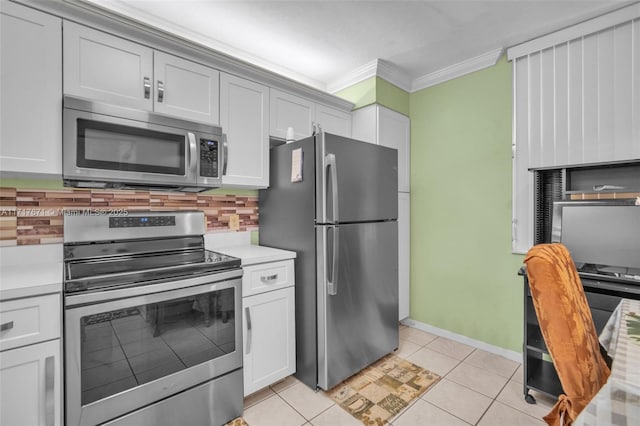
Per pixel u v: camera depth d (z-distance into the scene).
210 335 1.61
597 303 1.64
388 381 2.06
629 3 1.80
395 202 2.42
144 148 1.61
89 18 1.47
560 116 2.09
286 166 2.14
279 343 1.94
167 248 1.95
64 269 1.44
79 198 1.72
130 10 1.85
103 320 1.29
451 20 2.02
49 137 1.38
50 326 1.19
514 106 2.31
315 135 1.95
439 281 2.79
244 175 2.06
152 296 1.41
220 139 1.88
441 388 1.97
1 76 1.28
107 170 1.50
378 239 2.24
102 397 1.29
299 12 1.92
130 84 1.60
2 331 1.10
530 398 1.82
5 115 1.29
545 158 2.16
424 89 2.90
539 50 2.17
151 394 1.41
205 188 1.96
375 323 2.23
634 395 0.65
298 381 2.06
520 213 2.29
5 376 1.10
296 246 2.08
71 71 1.43
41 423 1.17
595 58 1.95
